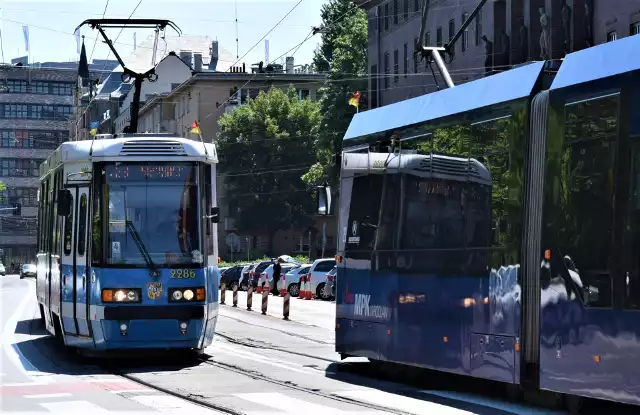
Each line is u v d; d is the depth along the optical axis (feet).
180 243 117.50
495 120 89.86
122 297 115.14
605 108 75.82
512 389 95.61
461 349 93.09
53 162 139.95
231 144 593.42
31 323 195.62
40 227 166.20
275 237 627.87
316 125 597.52
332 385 102.99
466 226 93.09
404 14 446.19
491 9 350.84
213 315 121.29
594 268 75.46
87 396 93.56
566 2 305.12
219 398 91.56
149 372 113.80
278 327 191.83
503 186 87.66
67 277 124.77
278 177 593.01
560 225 79.66
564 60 82.74
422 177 101.91
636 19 277.03
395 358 105.70
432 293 98.48
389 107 112.68
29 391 97.40
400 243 105.50
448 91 100.07
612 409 85.05
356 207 116.98
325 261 313.73
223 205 606.14
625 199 73.05
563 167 79.97
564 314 78.48
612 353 73.26
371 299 111.65
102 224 117.39
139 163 119.03
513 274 85.30
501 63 348.38
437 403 89.25
